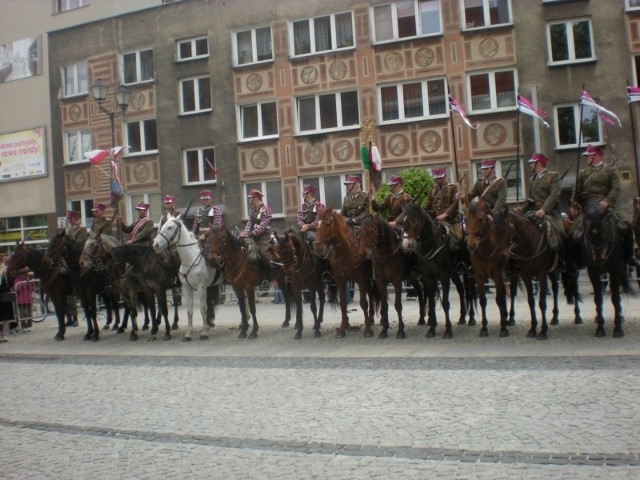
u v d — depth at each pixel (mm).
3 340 17328
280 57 29578
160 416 8344
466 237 11898
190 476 6086
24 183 36531
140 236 15664
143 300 17562
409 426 7172
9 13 37312
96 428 7988
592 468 5637
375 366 10648
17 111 36812
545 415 7211
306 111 29484
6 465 6746
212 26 30828
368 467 6008
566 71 25953
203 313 15336
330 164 28734
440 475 5691
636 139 25297
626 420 6855
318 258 14477
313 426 7422
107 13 35375
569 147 25766
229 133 30422
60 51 34594
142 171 32219
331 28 28984
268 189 29984
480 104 27000
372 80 28141
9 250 36812
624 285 11758
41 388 10680
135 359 13148
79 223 17656
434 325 13125
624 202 25203
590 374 8930
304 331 15469
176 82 31500
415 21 27781
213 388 9812
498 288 12289
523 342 11742
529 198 13055
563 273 13195
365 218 12789
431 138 27328
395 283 13195
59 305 16891
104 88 24953
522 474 5598
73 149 34562
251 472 6078
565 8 25984
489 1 26922
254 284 15125
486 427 6941
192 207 31141
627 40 25484
